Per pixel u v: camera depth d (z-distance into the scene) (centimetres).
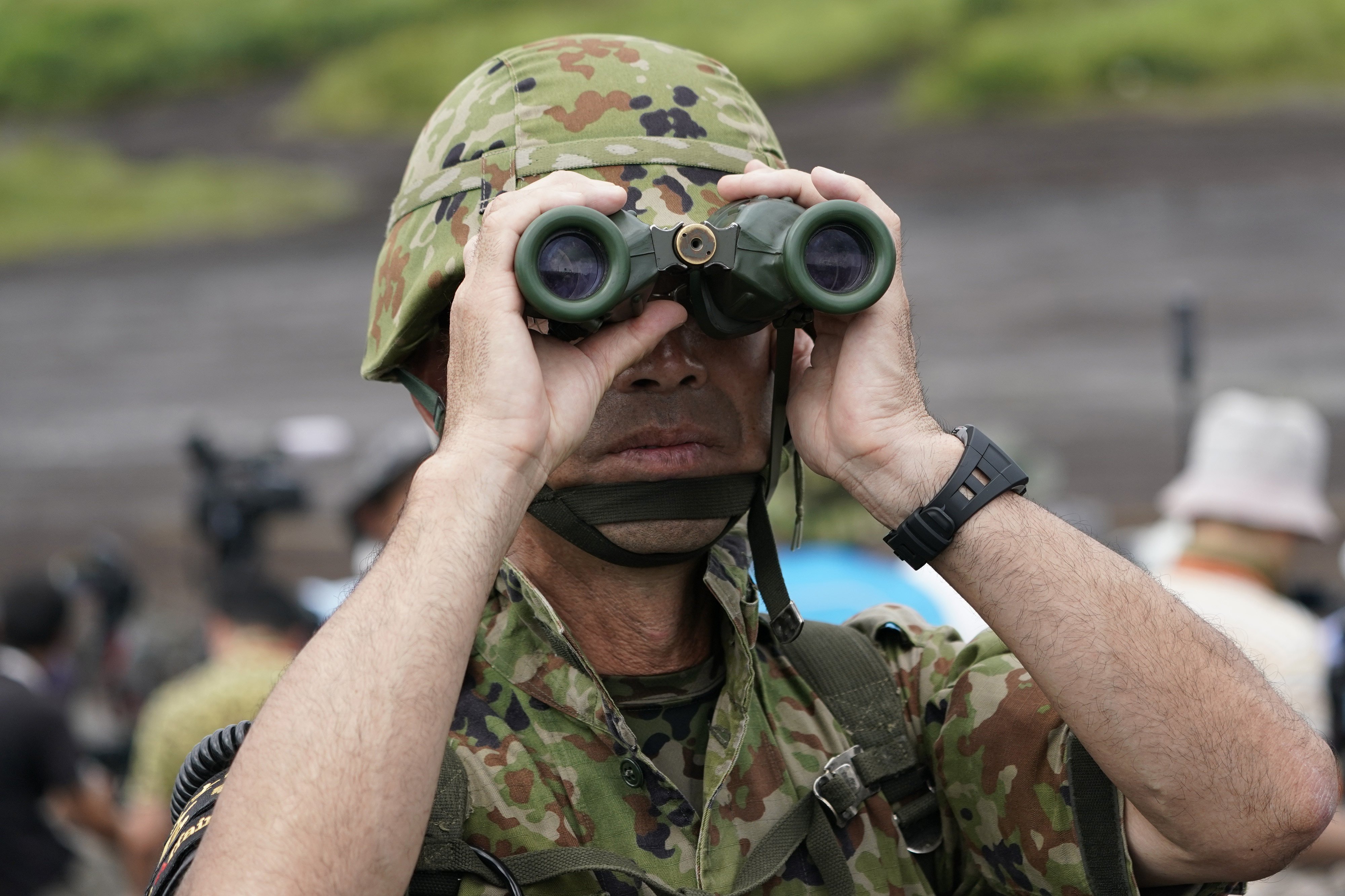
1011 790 495
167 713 1235
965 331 5544
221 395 5988
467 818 460
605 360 465
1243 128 7319
